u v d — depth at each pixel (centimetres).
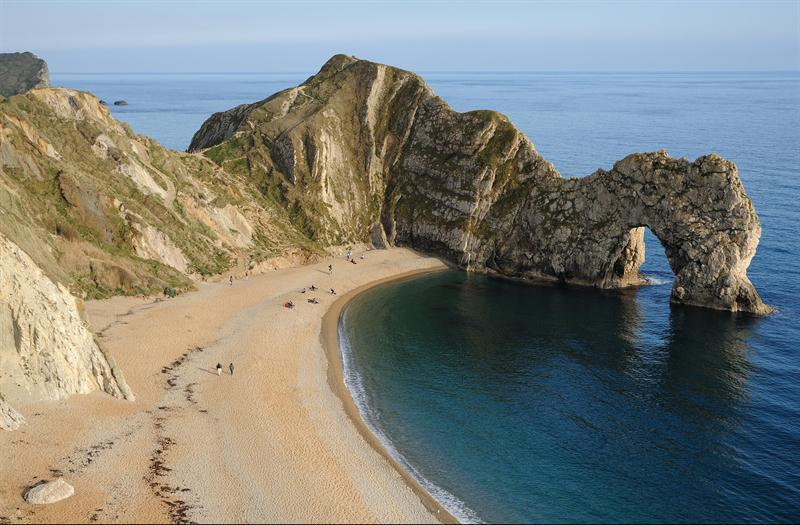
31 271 5253
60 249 7556
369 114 13462
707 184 9294
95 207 8194
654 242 13225
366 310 9038
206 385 6116
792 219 13225
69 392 5303
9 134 7838
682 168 9569
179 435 5144
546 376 6956
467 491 4834
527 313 9106
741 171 18038
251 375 6462
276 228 11200
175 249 9012
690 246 9312
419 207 12200
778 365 7212
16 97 8775
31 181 7806
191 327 7444
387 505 4569
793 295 9481
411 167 12744
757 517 4616
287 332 7794
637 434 5728
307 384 6438
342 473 4894
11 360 5044
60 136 8831
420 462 5194
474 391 6562
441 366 7188
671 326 8512
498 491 4850
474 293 10069
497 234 11331
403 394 6444
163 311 7756
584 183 10569
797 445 5541
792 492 4888
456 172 11906
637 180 9875
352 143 13175
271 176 12238
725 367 7181
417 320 8719
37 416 4966
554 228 10712
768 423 5919
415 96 13362
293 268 10512
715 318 8781
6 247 5178
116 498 4284
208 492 4478
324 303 9075
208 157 12369
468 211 11525
